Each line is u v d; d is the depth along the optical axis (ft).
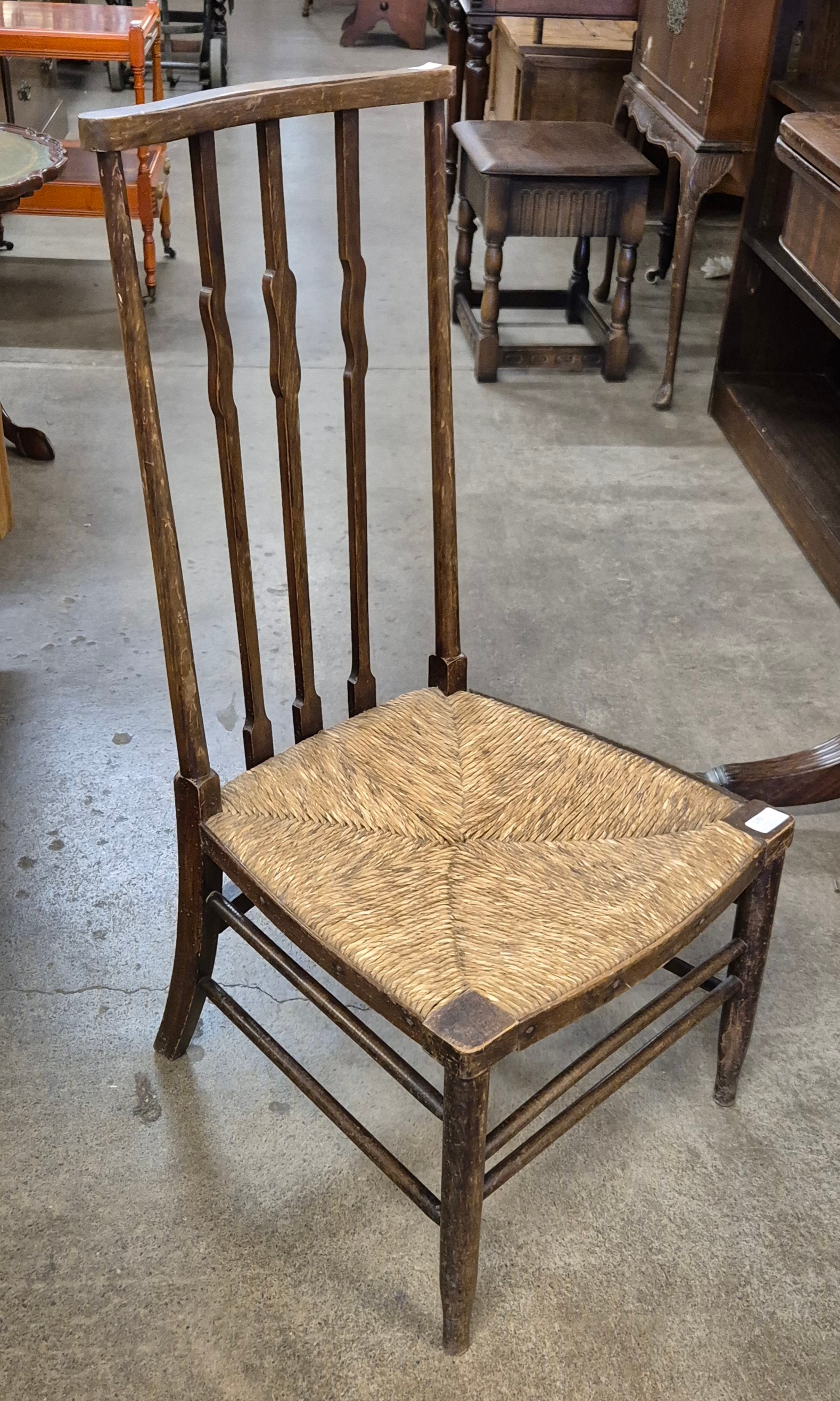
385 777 4.22
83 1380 3.86
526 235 10.31
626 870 3.84
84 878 5.73
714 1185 4.54
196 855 4.12
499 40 15.67
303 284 12.60
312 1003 5.20
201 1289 4.13
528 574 8.29
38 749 6.48
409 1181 3.81
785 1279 4.24
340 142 3.72
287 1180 4.50
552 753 4.36
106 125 3.05
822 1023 5.21
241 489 3.85
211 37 18.61
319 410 10.25
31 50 10.85
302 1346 3.98
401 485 9.29
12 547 8.25
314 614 7.73
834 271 6.91
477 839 3.97
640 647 7.59
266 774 4.20
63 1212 4.35
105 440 9.61
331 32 23.77
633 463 9.80
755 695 7.20
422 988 3.36
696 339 12.09
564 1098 4.82
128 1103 4.75
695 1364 3.97
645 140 13.62
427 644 7.50
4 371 10.59
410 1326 4.04
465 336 11.84
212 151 3.36
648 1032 5.12
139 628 7.52
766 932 4.33
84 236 13.73
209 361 3.61
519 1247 4.30
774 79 8.89
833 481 8.86
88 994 5.18
